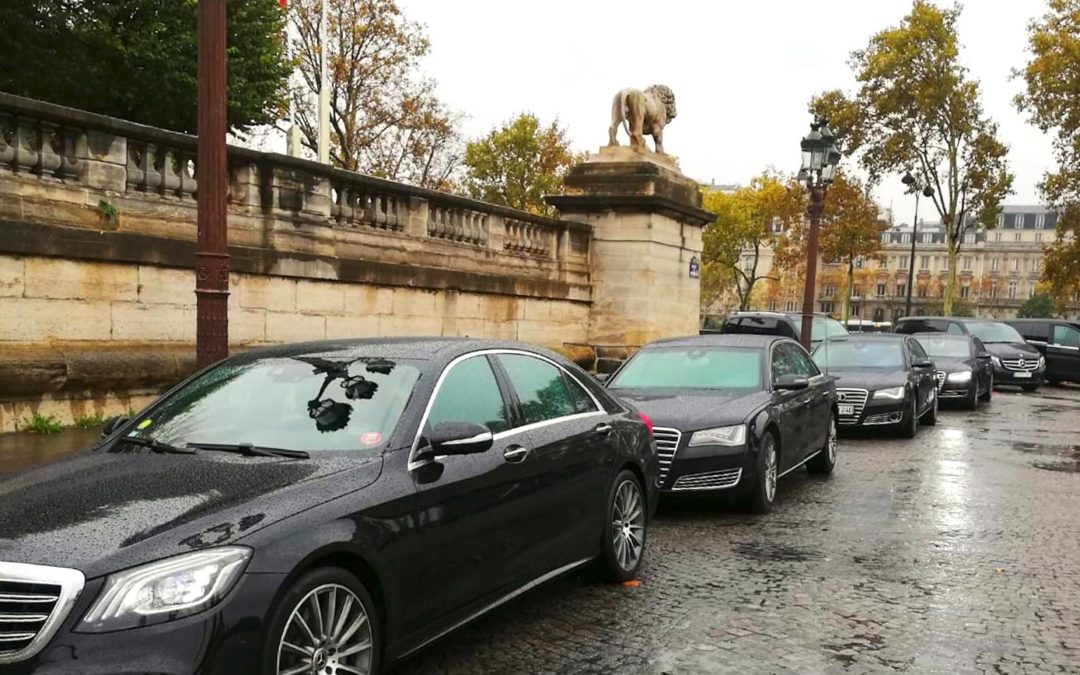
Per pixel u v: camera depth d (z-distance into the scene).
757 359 9.68
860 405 14.20
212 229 6.58
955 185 42.75
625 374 9.91
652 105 19.91
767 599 5.86
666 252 19.47
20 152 8.94
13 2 20.58
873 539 7.55
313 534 3.66
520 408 5.31
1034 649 5.02
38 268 8.93
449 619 4.42
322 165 12.27
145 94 23.70
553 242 18.28
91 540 3.35
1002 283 133.62
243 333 11.23
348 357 5.02
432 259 14.73
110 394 9.52
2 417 8.56
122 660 3.08
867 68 42.25
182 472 4.05
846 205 49.88
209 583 3.29
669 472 8.20
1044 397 25.20
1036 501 9.34
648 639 5.09
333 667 3.69
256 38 26.12
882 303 133.12
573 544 5.54
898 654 4.91
